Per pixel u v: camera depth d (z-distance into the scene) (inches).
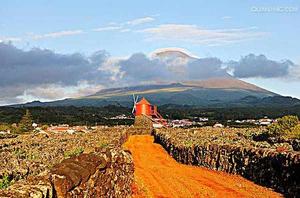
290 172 966.4
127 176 945.5
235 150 1304.1
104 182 620.7
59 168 433.1
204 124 4456.2
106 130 2815.0
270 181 1062.4
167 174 1322.6
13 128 2994.6
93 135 2018.9
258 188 1042.7
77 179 427.5
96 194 550.6
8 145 1226.6
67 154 875.4
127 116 5644.7
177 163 1700.3
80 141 1467.8
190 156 1637.6
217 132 2522.1
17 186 337.4
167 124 4473.4
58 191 378.6
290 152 1020.5
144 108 4338.1
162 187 1081.4
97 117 5211.6
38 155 898.1
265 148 1200.8
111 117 5383.9
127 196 932.0
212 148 1460.4
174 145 1907.0
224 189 1045.2
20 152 980.6
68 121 4507.9
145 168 1483.8
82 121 4630.9
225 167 1359.5
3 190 318.3
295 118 1809.8
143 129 3639.3
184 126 4173.2
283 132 1781.5
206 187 1075.3
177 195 977.5
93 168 529.3
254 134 2065.7
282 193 973.8
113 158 735.1
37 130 2925.7
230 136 2102.6
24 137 1755.7
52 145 1235.9
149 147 2418.8
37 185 345.1
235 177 1234.6
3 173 554.9
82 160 530.6
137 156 1932.8
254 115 5856.3
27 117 3294.8
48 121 4252.0
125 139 2699.3
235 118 5467.5
